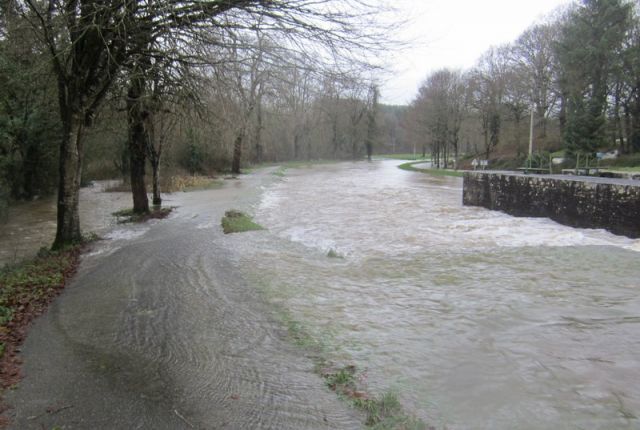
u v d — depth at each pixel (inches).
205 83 424.5
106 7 333.4
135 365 189.6
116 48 393.4
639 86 1536.7
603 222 472.1
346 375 177.9
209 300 272.7
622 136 1683.1
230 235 480.7
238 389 169.5
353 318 241.9
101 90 432.5
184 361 193.2
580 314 243.9
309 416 151.3
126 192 1001.5
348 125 2945.4
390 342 210.8
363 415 151.5
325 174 1692.9
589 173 877.8
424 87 2370.8
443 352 199.9
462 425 146.4
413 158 3713.1
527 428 145.3
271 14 351.9
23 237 509.4
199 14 351.6
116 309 258.4
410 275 325.4
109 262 368.8
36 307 261.3
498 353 198.4
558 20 1904.5
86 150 1027.3
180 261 369.1
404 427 143.0
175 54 383.9
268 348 205.6
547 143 1991.9
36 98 730.8
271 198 861.8
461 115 1916.8
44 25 358.3
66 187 430.0
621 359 191.6
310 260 372.8
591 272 324.2
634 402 159.3
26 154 794.2
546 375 178.9
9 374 181.3
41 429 144.9
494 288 291.7
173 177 1153.4
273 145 2485.2
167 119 690.8
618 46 1539.1
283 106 629.9
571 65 1576.0
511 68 1884.8
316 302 268.2
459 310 252.8
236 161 1589.6
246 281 311.4
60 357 197.2
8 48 487.8
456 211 679.7
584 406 157.3
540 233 475.8
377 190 1031.6
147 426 146.3
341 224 557.9
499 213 655.1
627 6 1514.5
